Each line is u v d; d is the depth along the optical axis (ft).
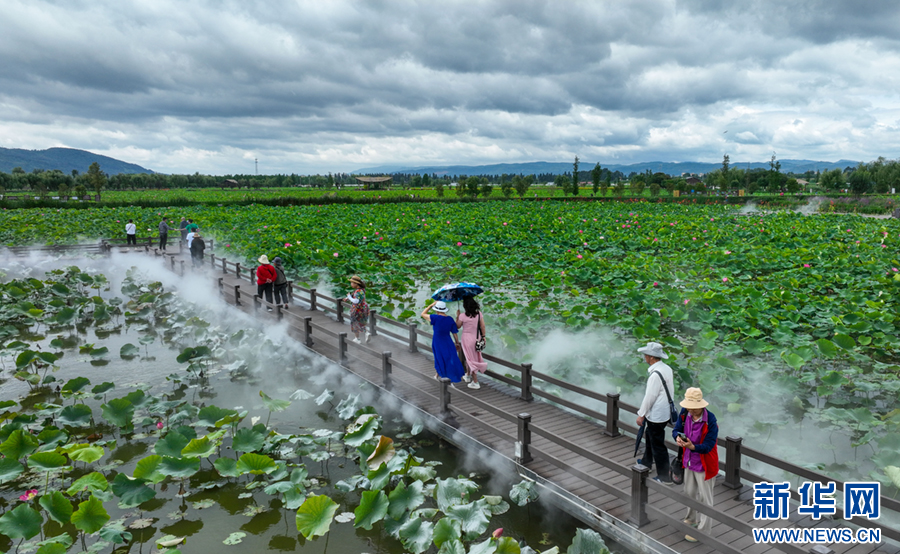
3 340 46.47
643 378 30.99
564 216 142.10
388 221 125.29
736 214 160.86
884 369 34.96
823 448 25.45
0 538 20.56
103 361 41.06
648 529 17.95
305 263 71.51
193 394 34.50
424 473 22.76
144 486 21.35
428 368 33.55
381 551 19.48
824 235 98.78
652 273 59.93
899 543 17.30
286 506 20.54
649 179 378.73
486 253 81.20
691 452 17.31
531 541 19.61
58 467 21.99
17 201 171.32
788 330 39.19
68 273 64.03
